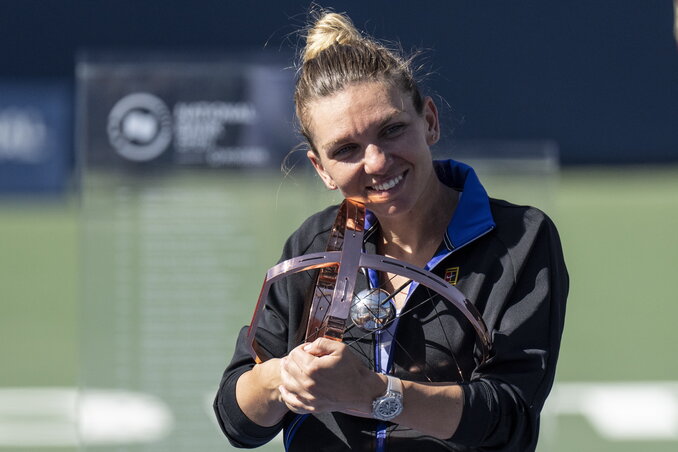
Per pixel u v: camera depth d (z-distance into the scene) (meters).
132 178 12.73
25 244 34.84
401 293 6.93
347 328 6.87
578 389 21.55
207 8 41.22
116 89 12.66
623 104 42.16
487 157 13.34
